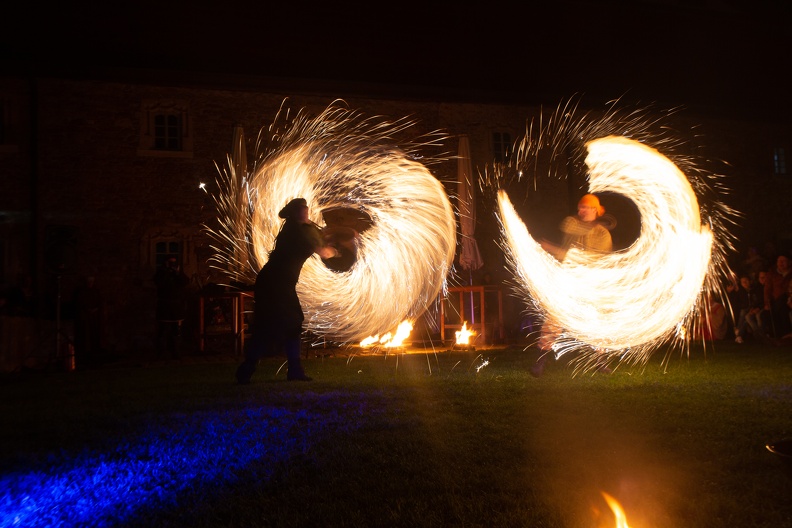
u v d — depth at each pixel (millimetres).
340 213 14383
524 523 3230
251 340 8125
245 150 16234
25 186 15461
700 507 3404
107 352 14688
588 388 7148
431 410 6020
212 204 16469
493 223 18109
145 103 16203
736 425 5215
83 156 15742
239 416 5891
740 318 13141
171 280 13047
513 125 18781
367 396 6863
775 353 10688
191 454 4645
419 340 15445
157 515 3504
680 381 7617
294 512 3445
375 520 3316
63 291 15391
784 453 3326
